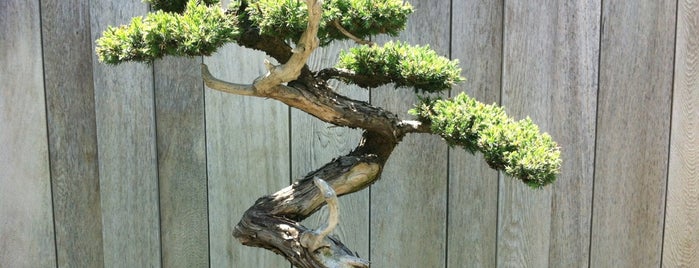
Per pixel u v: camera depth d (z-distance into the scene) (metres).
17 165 2.09
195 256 2.14
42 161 2.09
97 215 2.12
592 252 2.13
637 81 2.07
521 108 2.07
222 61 2.07
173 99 2.09
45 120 2.08
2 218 2.10
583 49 2.06
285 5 1.67
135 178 2.11
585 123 2.09
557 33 2.06
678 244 2.13
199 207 2.12
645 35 2.06
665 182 2.11
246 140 2.10
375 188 2.12
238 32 1.68
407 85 1.83
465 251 2.13
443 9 2.06
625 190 2.11
